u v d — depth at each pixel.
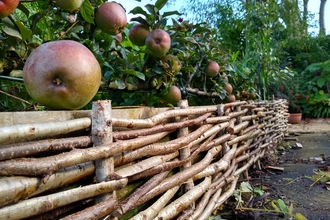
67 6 0.78
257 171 2.10
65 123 0.58
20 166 0.47
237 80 2.51
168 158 0.94
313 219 1.28
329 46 8.17
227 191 1.41
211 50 1.92
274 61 3.79
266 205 1.46
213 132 1.29
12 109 1.11
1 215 0.45
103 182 0.62
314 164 2.29
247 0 3.95
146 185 0.79
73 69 0.59
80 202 0.60
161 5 1.26
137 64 1.38
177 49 1.46
